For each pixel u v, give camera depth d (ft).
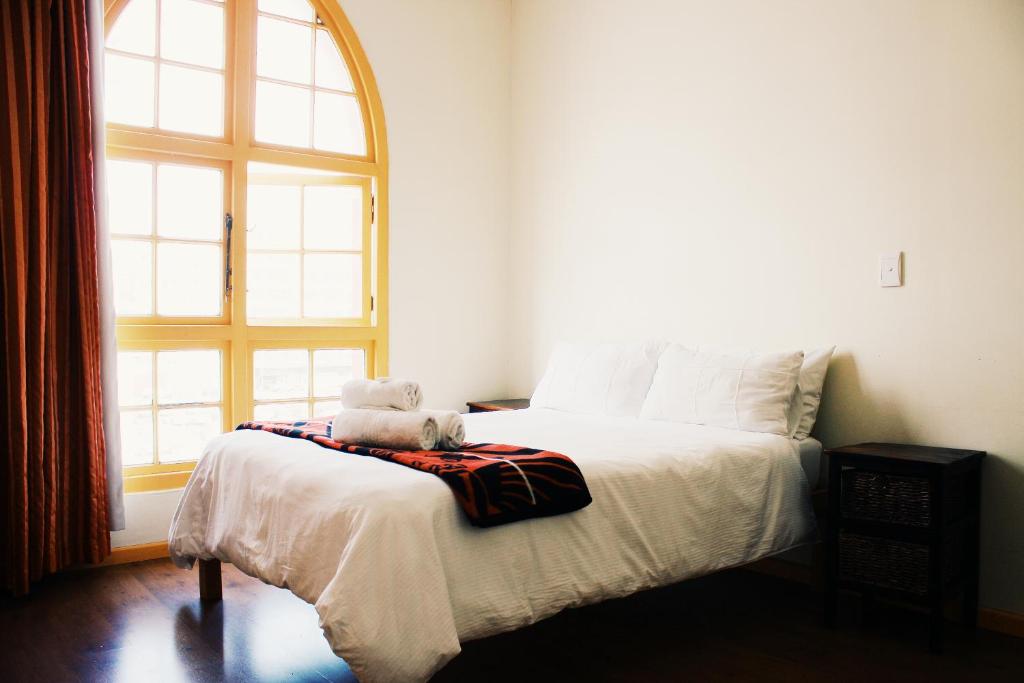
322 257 13.56
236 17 12.26
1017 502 8.62
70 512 10.52
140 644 8.27
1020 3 8.51
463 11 14.70
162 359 11.95
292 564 6.73
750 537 8.77
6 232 9.75
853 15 9.98
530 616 6.77
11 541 9.71
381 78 13.66
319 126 13.34
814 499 9.66
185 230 12.14
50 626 8.79
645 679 7.49
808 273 10.50
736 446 8.96
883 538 8.59
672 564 7.95
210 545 8.50
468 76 14.80
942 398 9.18
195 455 12.28
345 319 13.76
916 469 8.13
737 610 9.48
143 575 10.66
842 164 10.12
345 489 6.56
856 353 9.99
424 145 14.23
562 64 14.32
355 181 13.66
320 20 13.25
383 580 5.93
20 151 9.93
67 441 10.43
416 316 14.19
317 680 7.45
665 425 10.43
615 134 13.30
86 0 10.59
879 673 7.65
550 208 14.61
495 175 15.29
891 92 9.61
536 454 7.43
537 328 14.94
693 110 12.01
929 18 9.24
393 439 7.71
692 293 12.03
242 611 9.27
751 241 11.20
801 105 10.57
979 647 8.32
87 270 10.51
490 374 15.29
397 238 13.93
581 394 12.10
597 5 13.61
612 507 7.56
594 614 9.34
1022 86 8.50
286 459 7.77
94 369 10.60
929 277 9.28
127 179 11.69
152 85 11.77
